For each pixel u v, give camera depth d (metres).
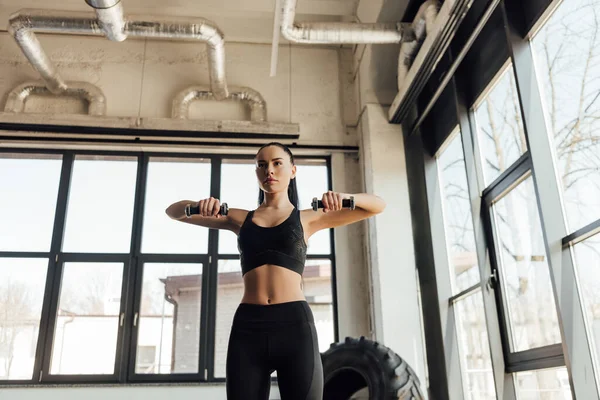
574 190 3.16
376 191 5.71
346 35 4.99
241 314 1.75
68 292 5.67
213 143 6.18
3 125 5.86
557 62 3.38
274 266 1.78
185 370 5.52
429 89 5.23
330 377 4.35
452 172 5.12
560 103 3.33
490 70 4.29
